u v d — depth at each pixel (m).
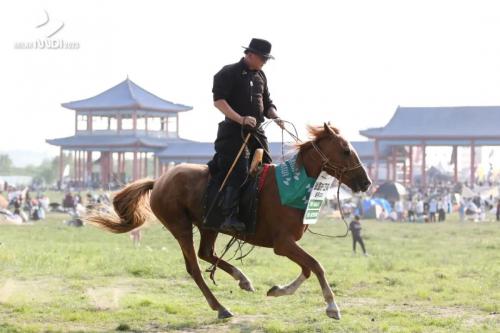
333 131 12.00
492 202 80.69
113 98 139.50
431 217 63.44
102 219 13.73
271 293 12.09
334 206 72.44
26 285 16.36
